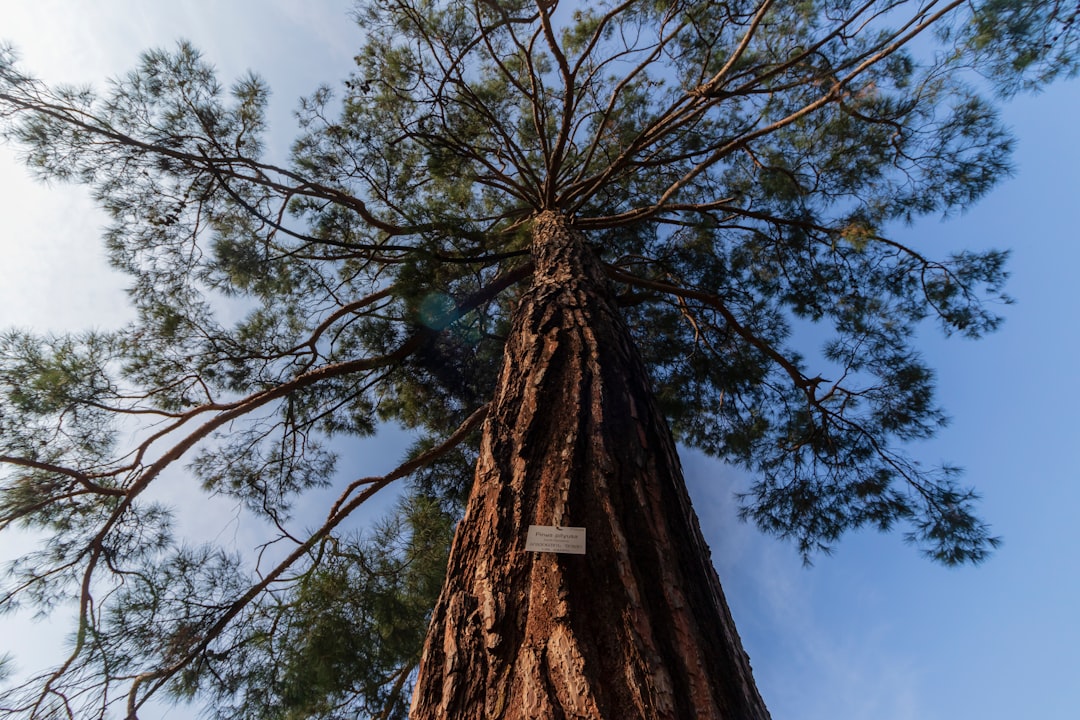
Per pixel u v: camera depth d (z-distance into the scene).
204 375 4.37
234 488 4.67
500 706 1.15
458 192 5.35
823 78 3.87
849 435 4.98
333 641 3.30
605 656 1.19
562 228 4.15
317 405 4.89
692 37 5.14
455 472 5.43
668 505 1.65
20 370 3.41
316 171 4.66
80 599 3.46
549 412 1.89
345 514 4.00
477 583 1.42
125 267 4.29
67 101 3.72
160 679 3.29
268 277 4.64
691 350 5.65
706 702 1.15
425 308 4.29
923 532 4.51
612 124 6.02
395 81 5.12
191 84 3.89
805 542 5.21
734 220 5.47
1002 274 4.40
